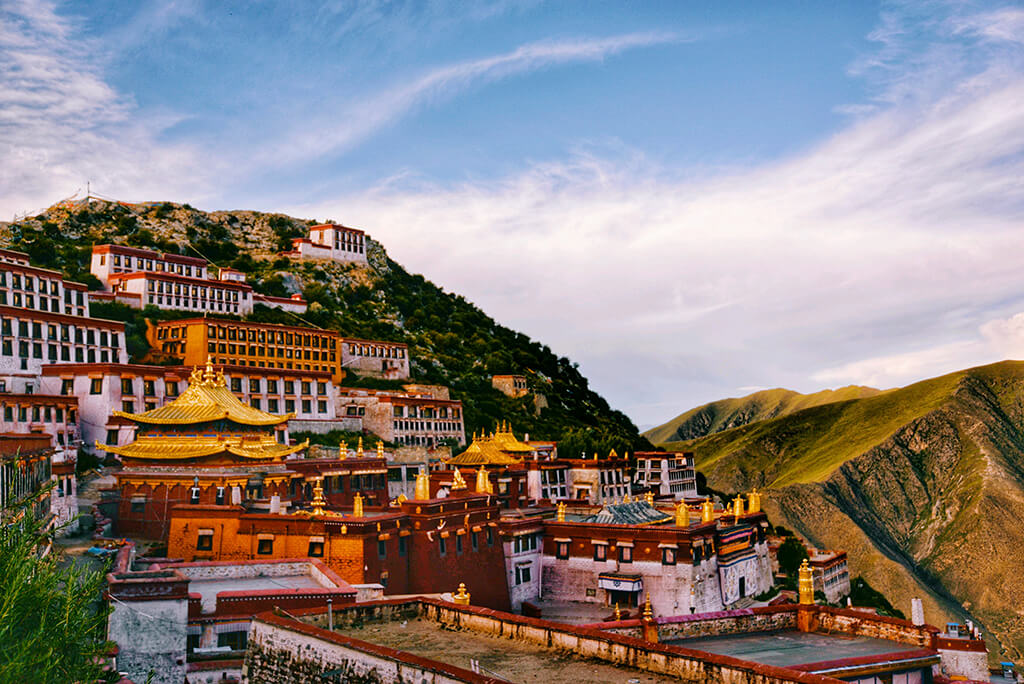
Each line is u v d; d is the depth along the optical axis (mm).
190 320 175750
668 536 103062
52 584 38312
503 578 101875
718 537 110625
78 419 122500
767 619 51312
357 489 123625
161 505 94312
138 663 50594
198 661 54500
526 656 37000
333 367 198500
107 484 104438
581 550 108312
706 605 104625
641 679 33281
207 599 63594
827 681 29625
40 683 34406
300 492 111375
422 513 89188
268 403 158250
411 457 181250
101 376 122875
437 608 44031
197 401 105875
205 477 95250
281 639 39344
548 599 108938
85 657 39156
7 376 123375
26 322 132125
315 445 159750
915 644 47750
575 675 34031
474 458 137375
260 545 82688
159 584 51875
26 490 72125
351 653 35438
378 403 182375
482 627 41438
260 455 101312
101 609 51125
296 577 73938
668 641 48062
